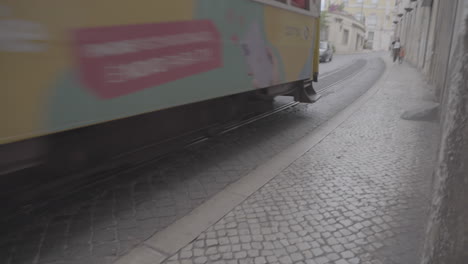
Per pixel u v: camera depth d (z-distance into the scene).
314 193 3.79
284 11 5.91
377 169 4.52
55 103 2.52
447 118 1.70
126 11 2.99
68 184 3.64
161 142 4.62
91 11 2.70
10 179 3.16
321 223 3.18
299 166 4.62
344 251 2.77
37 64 2.39
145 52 3.22
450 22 7.70
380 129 6.65
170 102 3.58
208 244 2.86
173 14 3.49
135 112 3.18
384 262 2.63
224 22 4.33
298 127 6.79
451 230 1.66
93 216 3.29
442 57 9.07
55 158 3.29
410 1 24.14
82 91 2.70
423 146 5.53
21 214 3.23
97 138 3.70
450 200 1.66
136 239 2.94
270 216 3.30
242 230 3.06
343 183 4.07
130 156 4.17
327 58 26.77
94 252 2.77
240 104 6.29
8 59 2.23
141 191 3.82
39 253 2.73
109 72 2.89
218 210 3.42
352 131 6.50
